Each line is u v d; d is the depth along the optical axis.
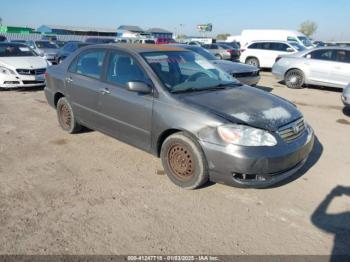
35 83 9.66
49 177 4.03
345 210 3.39
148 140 4.05
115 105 4.36
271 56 16.55
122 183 3.90
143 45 4.80
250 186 3.38
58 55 16.89
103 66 4.67
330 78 10.55
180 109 3.63
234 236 2.96
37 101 8.31
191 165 3.62
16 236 2.91
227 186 3.83
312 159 4.70
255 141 3.28
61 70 5.49
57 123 6.29
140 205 3.43
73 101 5.23
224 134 3.32
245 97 4.03
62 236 2.92
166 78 4.01
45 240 2.86
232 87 4.41
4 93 9.31
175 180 3.83
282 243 2.88
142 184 3.88
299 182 3.98
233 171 3.32
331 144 5.37
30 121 6.43
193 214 3.28
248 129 3.29
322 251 2.79
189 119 3.54
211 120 3.40
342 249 2.81
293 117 3.73
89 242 2.85
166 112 3.73
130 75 4.25
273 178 3.40
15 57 9.98
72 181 3.93
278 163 3.33
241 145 3.26
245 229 3.06
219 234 2.98
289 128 3.56
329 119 7.05
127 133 4.33
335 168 4.41
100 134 5.62
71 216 3.21
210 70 4.72
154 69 4.05
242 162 3.24
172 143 3.75
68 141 5.28
